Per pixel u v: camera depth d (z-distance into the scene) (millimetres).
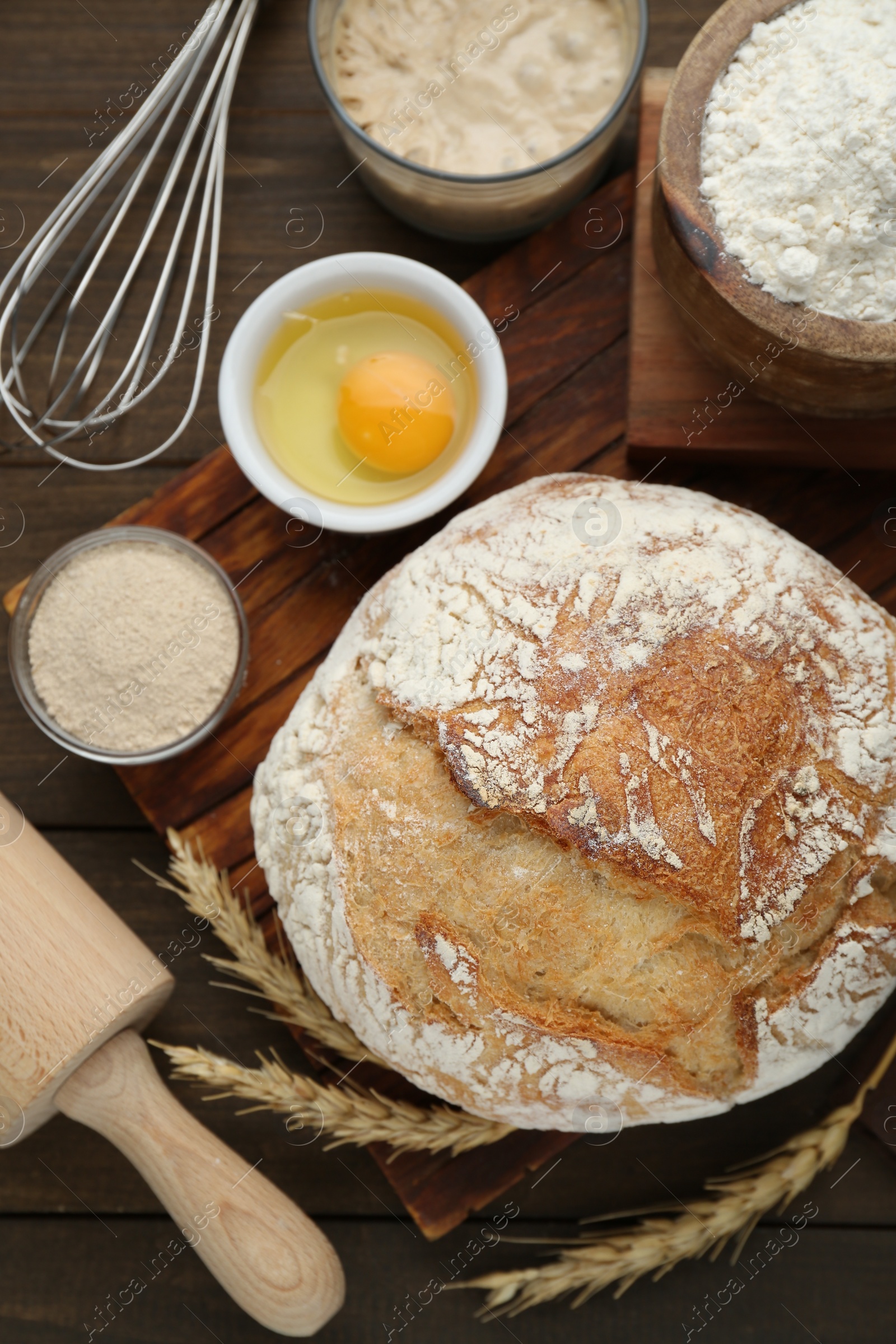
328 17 503
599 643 442
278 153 542
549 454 526
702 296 456
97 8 543
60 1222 535
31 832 497
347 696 466
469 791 432
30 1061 468
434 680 447
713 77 448
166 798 523
